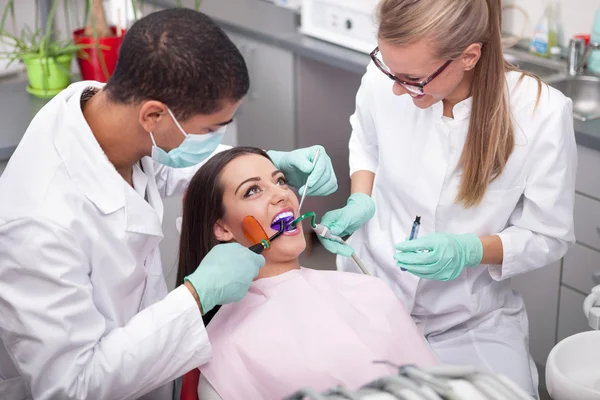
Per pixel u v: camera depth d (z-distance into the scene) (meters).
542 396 2.65
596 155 2.44
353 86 3.61
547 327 2.76
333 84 3.55
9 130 2.27
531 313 2.80
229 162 1.74
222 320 1.71
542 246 1.78
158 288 1.68
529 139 1.69
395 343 1.68
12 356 1.42
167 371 1.44
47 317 1.35
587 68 3.03
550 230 1.77
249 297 1.73
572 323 2.67
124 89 1.36
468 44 1.52
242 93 1.39
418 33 1.48
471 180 1.71
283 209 1.72
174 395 1.79
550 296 2.71
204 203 1.75
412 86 1.57
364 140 2.04
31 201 1.38
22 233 1.34
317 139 3.63
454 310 1.89
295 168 1.91
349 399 1.12
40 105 2.46
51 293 1.35
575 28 3.12
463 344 1.88
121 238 1.47
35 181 1.40
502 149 1.67
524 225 1.79
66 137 1.43
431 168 1.77
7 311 1.37
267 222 1.72
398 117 1.82
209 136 1.44
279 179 1.77
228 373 1.59
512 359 1.80
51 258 1.34
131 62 1.33
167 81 1.31
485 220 1.79
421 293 1.89
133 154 1.49
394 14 1.50
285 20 3.67
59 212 1.38
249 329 1.64
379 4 1.54
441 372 1.16
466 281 1.86
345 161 3.77
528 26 3.27
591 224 2.53
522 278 2.78
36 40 2.79
